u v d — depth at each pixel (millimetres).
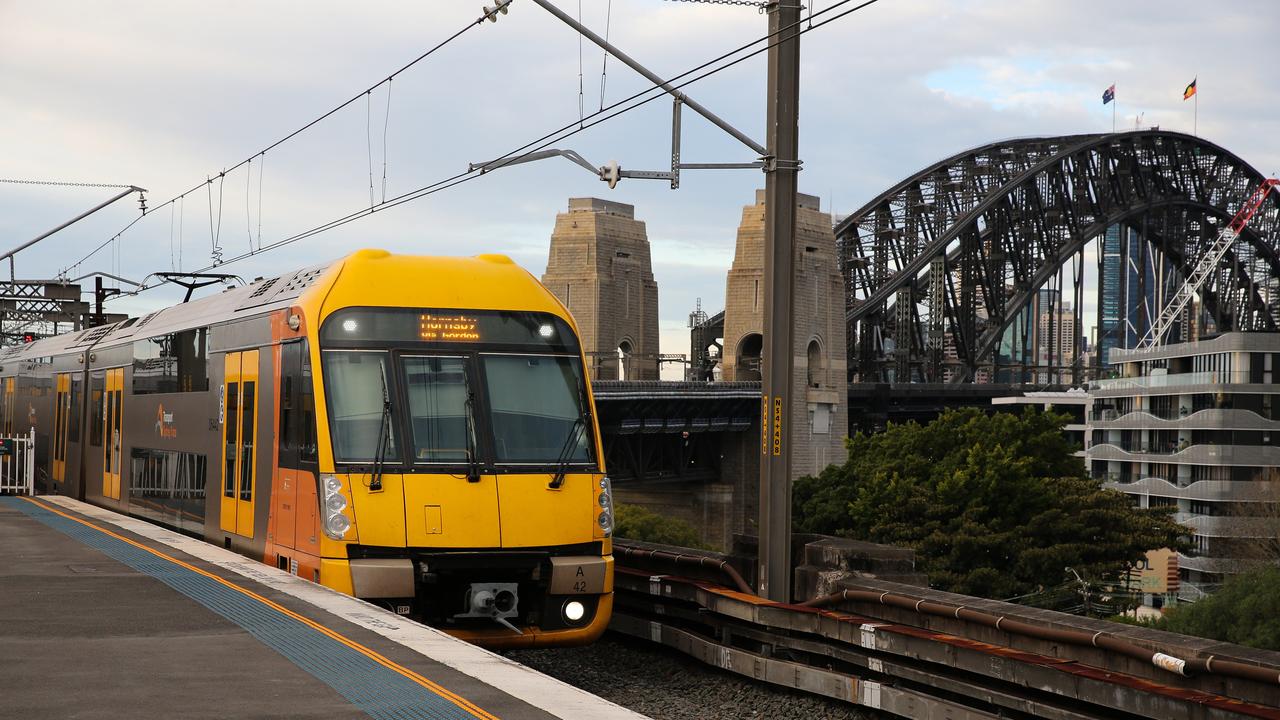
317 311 16312
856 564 17109
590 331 153250
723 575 18797
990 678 13375
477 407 16109
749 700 16500
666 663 19047
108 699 9273
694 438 136375
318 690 9703
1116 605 67125
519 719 8922
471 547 15586
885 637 14852
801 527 82688
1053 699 12570
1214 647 11281
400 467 15625
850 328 196625
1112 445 122312
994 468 69562
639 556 20953
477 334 16469
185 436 22344
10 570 16234
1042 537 68625
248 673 10250
